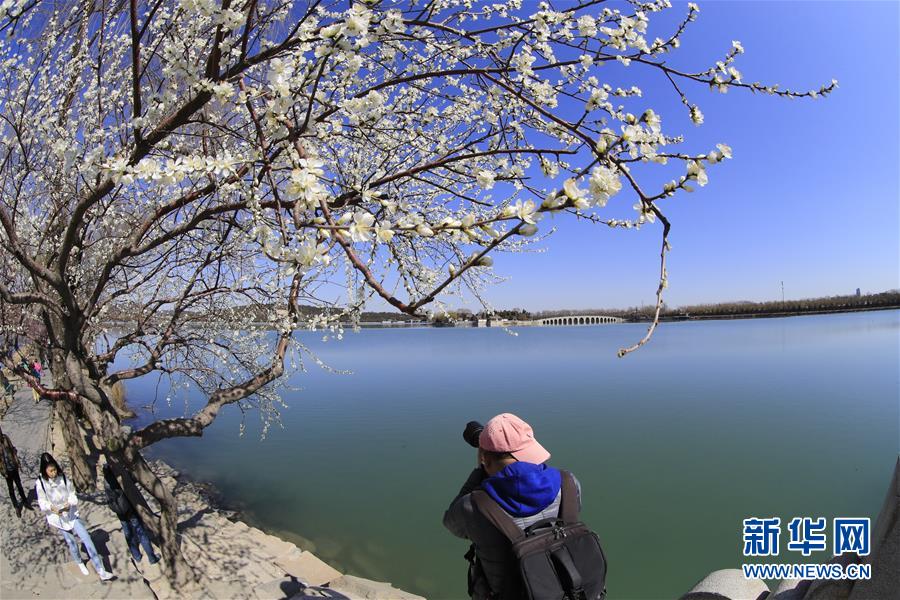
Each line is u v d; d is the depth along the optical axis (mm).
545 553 2166
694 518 10859
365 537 10156
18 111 3998
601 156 1881
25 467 10227
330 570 8227
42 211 5906
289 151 2244
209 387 7887
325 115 2434
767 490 12336
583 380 31750
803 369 33531
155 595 5852
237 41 2430
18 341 9906
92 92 4109
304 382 33125
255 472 14070
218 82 2479
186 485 12477
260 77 3129
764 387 26688
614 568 8984
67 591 5746
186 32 2924
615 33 2613
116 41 3961
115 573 6258
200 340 7066
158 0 2434
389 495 12438
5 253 6426
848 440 16344
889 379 27844
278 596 6520
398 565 9180
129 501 6473
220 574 7078
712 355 44969
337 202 2594
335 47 1939
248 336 7066
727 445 16141
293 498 12055
